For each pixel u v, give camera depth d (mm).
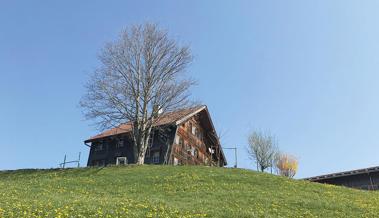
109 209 25359
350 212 29844
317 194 36594
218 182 39438
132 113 57406
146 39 60938
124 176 42250
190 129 78812
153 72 59281
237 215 25953
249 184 39031
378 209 31562
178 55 68875
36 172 48281
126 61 59219
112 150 78938
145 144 56875
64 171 47531
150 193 34438
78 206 25938
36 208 24812
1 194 30734
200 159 80250
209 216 25438
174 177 41406
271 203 30984
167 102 58594
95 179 40969
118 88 65938
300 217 27250
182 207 27781
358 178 61844
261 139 104625
